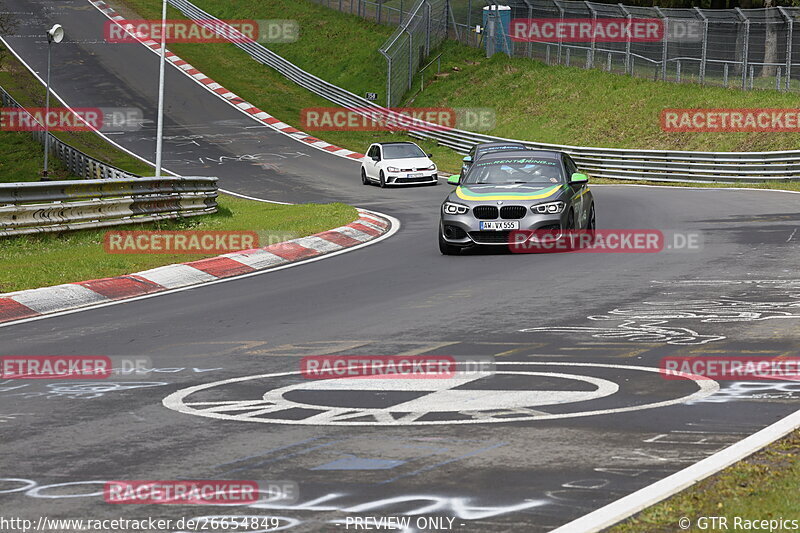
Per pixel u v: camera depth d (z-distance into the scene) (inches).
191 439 839.7
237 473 738.8
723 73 6112.2
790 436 792.9
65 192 2603.3
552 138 6186.0
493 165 2397.9
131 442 835.4
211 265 2138.3
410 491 689.0
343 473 732.7
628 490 681.6
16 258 2230.6
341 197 4490.7
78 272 1979.6
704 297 1588.3
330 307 1625.2
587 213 2431.1
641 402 936.3
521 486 695.1
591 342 1254.3
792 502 625.6
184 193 3267.7
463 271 2003.0
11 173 5861.2
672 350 1188.5
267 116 7470.5
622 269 1947.6
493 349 1226.0
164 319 1556.3
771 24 5738.2
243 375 1113.4
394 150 4975.4
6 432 880.3
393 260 2235.5
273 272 2116.1
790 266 1902.1
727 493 650.2
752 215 2918.3
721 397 950.4
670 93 6053.2
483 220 2214.6
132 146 6545.3
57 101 7677.2
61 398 1018.1
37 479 735.7
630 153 4904.0
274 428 869.2
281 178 5388.8
